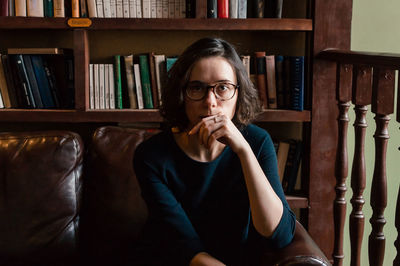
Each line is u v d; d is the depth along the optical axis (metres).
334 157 2.22
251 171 1.21
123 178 1.81
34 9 2.08
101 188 1.82
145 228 1.40
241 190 1.32
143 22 2.07
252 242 1.39
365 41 2.49
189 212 1.36
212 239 1.36
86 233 1.84
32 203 1.75
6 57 2.17
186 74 1.23
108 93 2.20
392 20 2.48
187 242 1.26
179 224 1.28
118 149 1.85
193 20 2.07
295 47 2.41
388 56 1.46
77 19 2.07
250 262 1.36
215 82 1.21
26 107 2.18
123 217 1.78
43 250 1.75
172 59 2.15
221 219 1.35
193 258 1.23
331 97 2.18
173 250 1.26
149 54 2.18
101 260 1.79
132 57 2.19
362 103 1.75
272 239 1.24
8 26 2.07
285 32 2.41
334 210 1.99
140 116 2.13
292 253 1.21
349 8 2.13
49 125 2.43
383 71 1.55
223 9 2.09
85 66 2.13
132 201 1.79
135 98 2.21
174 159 1.34
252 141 1.36
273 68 2.18
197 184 1.33
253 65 2.24
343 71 1.92
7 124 2.42
